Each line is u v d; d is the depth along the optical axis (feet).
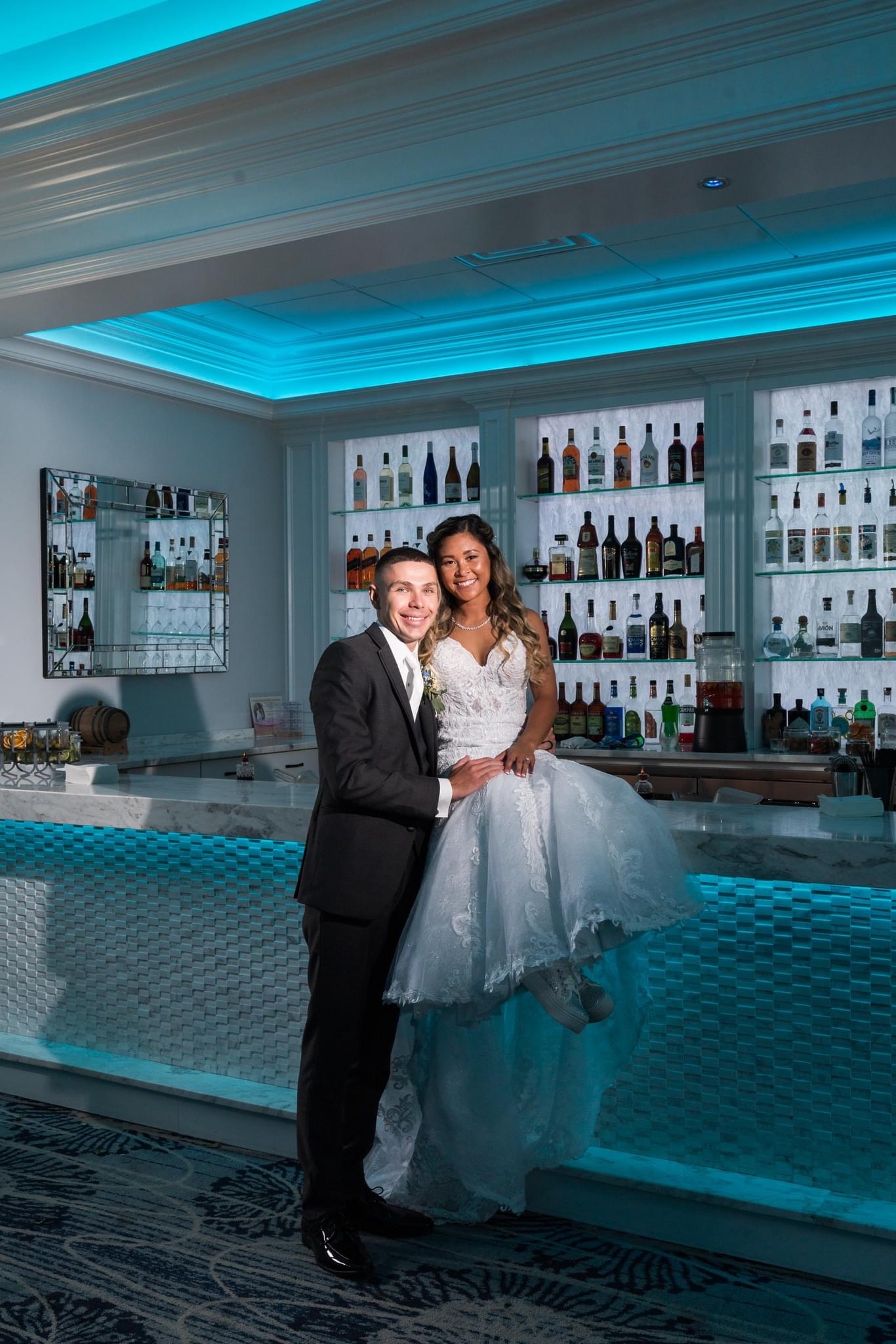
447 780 8.44
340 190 11.76
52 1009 12.62
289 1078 10.98
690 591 19.61
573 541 20.58
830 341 17.24
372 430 21.93
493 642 9.17
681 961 9.36
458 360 20.44
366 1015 8.75
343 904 8.30
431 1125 9.08
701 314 18.26
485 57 10.82
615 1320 7.88
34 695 18.20
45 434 18.34
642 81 10.26
